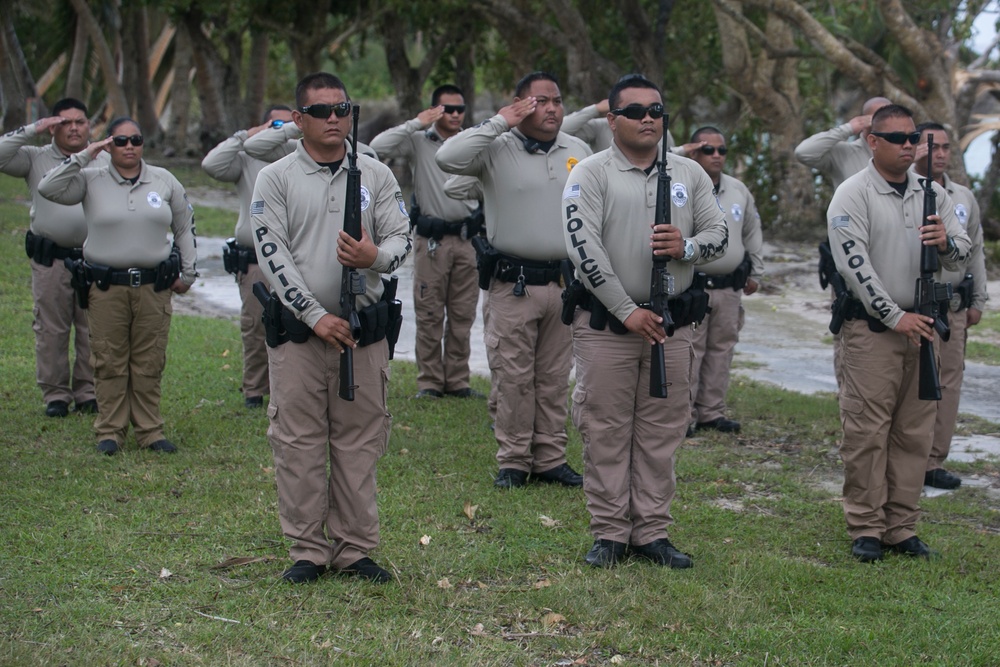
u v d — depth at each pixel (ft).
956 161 50.83
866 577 16.71
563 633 14.42
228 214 67.51
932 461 22.52
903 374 17.61
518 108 20.34
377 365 15.31
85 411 26.00
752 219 26.68
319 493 15.49
